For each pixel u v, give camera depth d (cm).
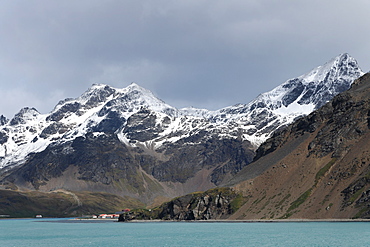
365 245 17925
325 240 19688
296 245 18662
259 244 19712
